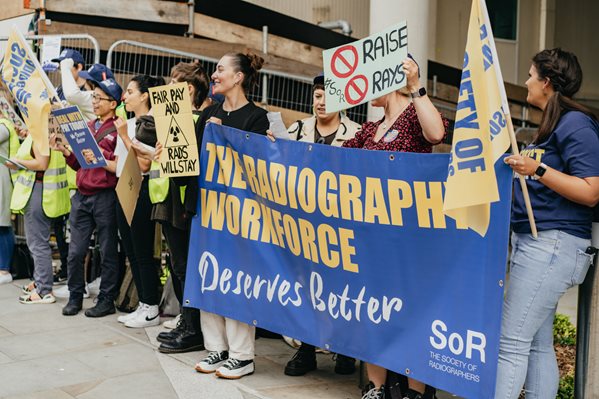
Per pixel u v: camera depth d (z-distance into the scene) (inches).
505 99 135.6
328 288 174.6
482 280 146.4
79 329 235.6
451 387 150.7
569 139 142.3
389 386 171.3
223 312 192.9
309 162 174.9
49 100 230.2
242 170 190.5
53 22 350.6
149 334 230.7
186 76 221.1
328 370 203.8
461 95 140.3
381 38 156.8
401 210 158.9
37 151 257.3
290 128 224.5
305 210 176.2
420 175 154.8
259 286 188.2
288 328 182.9
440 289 153.6
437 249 153.7
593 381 160.2
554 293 145.7
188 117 191.3
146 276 237.0
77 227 251.3
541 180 139.7
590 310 158.9
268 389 184.4
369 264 165.9
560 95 147.2
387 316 163.2
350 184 166.9
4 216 295.1
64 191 269.3
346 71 163.3
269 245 187.5
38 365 200.2
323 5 520.1
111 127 249.4
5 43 394.9
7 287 295.6
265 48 396.2
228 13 388.5
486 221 144.7
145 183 229.6
